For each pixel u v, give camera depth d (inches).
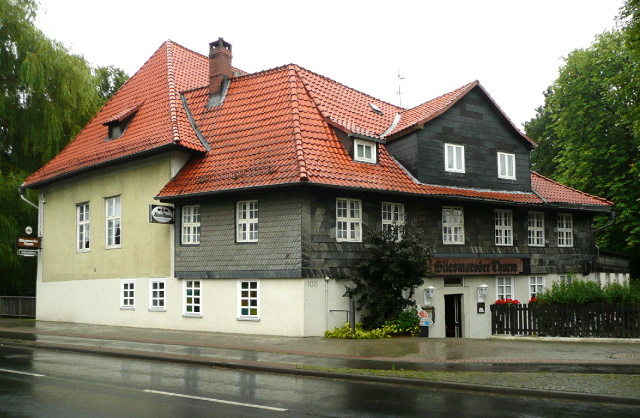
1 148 1202.6
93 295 948.0
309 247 714.2
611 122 1306.6
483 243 905.5
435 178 849.5
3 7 1123.9
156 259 852.6
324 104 833.5
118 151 890.1
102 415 339.3
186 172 813.9
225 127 839.7
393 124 925.2
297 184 690.2
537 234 1000.9
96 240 950.4
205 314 796.6
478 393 405.4
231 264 768.9
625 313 666.8
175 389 419.2
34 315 1093.8
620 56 1279.5
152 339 704.4
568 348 603.5
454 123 885.8
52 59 1154.0
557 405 366.9
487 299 911.7
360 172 764.6
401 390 416.8
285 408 357.7
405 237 742.5
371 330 723.4
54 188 1047.0
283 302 725.9
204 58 1087.6
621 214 1278.3
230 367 524.4
